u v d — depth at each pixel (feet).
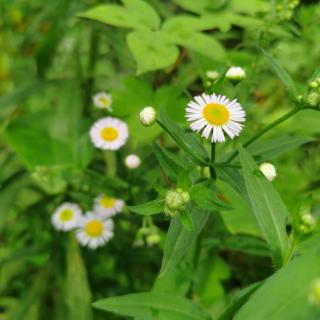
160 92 0.59
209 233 0.58
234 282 0.64
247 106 0.47
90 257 0.66
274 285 0.25
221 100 0.39
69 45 0.71
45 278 0.64
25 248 0.65
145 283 0.64
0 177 0.73
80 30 0.70
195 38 0.51
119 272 0.66
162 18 0.69
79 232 0.63
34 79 0.75
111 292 0.64
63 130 0.70
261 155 0.42
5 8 0.85
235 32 0.71
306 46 0.66
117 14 0.51
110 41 0.66
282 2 0.59
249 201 0.38
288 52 0.64
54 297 0.62
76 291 0.62
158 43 0.49
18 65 0.87
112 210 0.60
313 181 0.63
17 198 0.69
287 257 0.33
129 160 0.55
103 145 0.58
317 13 0.64
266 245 0.54
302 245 0.35
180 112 0.58
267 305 0.25
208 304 0.56
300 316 0.24
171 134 0.39
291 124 0.63
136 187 0.58
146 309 0.35
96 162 0.70
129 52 0.66
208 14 0.57
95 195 0.62
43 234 0.71
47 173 0.62
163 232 0.63
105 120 0.59
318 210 0.39
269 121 0.64
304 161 0.65
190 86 0.67
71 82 0.72
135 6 0.54
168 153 0.39
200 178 0.40
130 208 0.35
